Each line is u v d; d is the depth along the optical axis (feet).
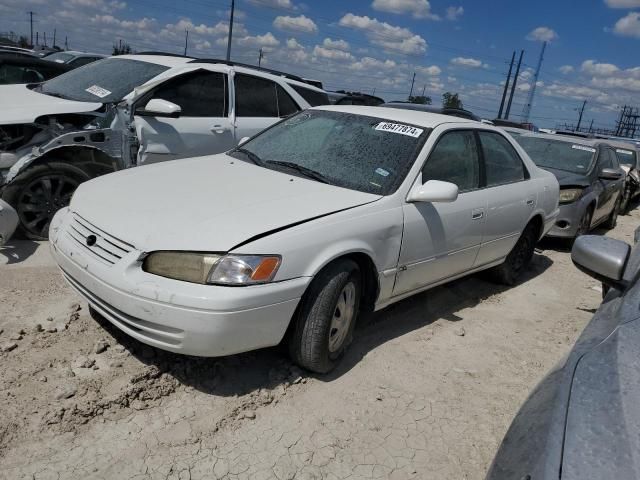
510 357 13.29
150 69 20.53
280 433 9.39
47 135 17.06
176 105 17.94
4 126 16.31
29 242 16.39
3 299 12.62
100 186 11.87
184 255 9.22
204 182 11.79
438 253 13.26
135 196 10.99
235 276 9.09
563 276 20.93
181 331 9.11
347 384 11.09
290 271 9.63
